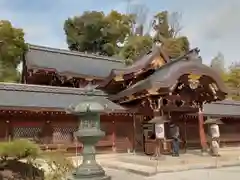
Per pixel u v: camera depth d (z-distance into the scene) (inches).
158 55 1111.6
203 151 850.1
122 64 1657.2
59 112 870.4
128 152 968.3
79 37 2518.5
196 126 1121.4
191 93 892.6
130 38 2586.1
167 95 811.4
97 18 2486.5
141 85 817.5
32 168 510.9
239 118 1258.0
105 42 2508.6
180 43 2635.3
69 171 521.3
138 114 982.4
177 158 725.3
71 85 1392.7
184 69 774.5
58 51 1524.4
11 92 892.6
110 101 1010.1
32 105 831.7
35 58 1385.3
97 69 1493.6
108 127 965.8
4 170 486.3
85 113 397.7
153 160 707.4
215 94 861.8
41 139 850.1
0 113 802.2
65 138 885.2
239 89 2481.5
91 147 398.3
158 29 2989.7
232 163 697.0
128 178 541.0
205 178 524.7
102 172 388.2
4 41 1764.3
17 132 823.1
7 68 1788.9
